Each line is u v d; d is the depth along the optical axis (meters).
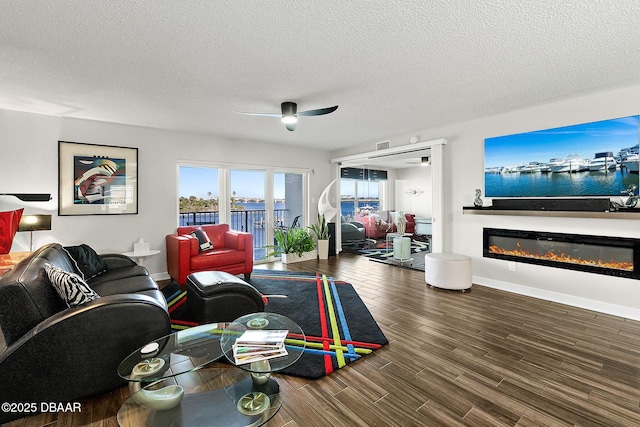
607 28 1.93
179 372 1.57
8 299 1.66
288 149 6.03
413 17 1.81
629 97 2.96
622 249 3.05
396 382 1.97
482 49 2.21
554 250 3.51
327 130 4.69
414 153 5.18
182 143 4.78
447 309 3.24
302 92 3.05
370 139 5.39
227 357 1.70
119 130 4.25
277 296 3.68
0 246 3.17
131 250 4.36
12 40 2.05
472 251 4.21
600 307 3.18
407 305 3.36
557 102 3.39
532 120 3.59
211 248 4.35
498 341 2.51
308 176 6.37
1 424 1.60
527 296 3.68
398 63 2.43
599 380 1.97
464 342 2.50
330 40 2.08
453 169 4.36
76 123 3.95
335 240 6.47
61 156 3.86
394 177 6.37
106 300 1.85
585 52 2.26
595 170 3.16
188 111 3.65
